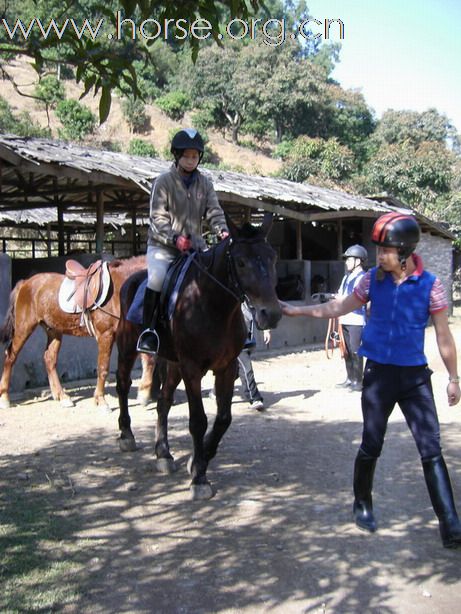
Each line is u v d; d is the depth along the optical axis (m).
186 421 7.10
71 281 7.88
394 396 3.76
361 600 3.15
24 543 3.81
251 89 53.81
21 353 9.00
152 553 3.70
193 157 4.86
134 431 6.66
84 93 3.08
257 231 4.28
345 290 8.88
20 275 13.26
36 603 3.11
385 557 3.62
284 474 5.14
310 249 19.86
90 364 10.16
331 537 3.90
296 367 11.55
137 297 5.36
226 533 3.97
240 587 3.29
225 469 5.28
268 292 4.03
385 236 3.62
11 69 47.56
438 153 36.28
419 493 4.66
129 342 5.68
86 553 3.69
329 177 39.84
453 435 6.32
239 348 4.70
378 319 3.78
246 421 7.05
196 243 5.04
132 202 15.15
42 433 6.62
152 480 5.04
